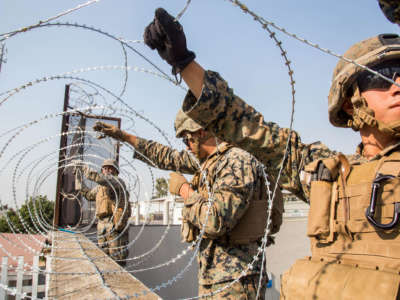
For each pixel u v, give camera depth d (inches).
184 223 91.8
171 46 43.6
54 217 274.4
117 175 237.3
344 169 44.8
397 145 41.7
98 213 227.3
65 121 235.0
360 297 34.9
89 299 77.6
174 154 137.0
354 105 45.0
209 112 49.8
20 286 136.3
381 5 33.9
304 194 56.4
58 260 136.4
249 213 83.4
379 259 37.4
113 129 140.3
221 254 83.3
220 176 85.3
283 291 46.7
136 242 267.3
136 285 93.0
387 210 37.8
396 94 41.3
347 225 41.6
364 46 44.9
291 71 44.1
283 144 55.6
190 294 229.5
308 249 257.3
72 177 290.2
